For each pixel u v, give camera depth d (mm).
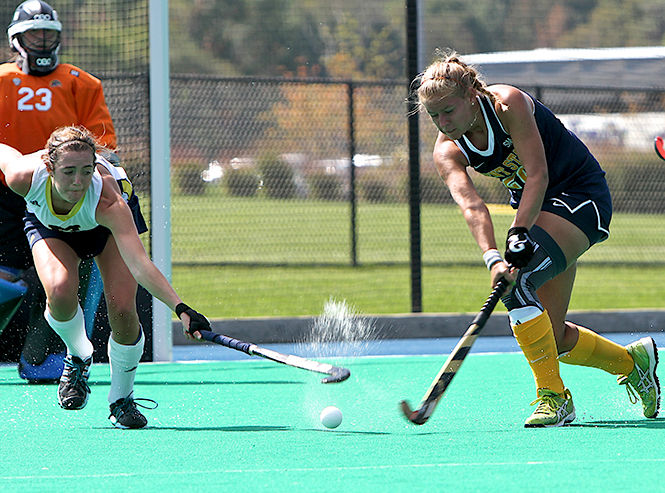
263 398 19859
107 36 32281
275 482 12008
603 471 12367
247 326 30641
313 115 66188
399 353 27812
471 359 25797
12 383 22297
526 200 15172
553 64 55031
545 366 15859
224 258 52688
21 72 21516
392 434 15367
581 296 43438
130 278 16375
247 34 109438
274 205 65188
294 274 49500
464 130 15336
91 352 17375
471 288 44812
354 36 102125
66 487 11953
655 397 16734
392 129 68000
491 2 102812
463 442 14484
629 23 100625
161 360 26234
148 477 12438
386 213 66938
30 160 15867
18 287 21828
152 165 25688
